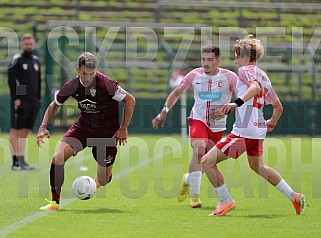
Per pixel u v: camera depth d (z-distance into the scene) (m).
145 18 125.31
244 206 39.06
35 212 35.47
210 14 127.00
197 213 35.81
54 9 123.12
